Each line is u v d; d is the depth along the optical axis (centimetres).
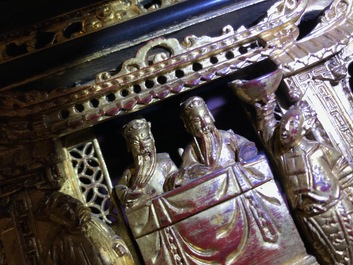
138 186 23
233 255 22
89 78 25
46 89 24
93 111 23
